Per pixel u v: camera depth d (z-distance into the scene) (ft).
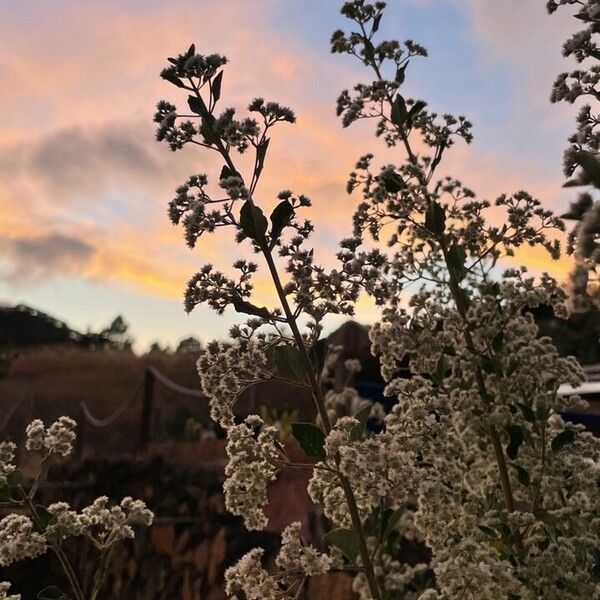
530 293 8.14
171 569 16.30
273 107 6.39
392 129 8.98
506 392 8.14
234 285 6.37
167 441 40.45
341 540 6.30
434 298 8.71
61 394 59.93
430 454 7.54
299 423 6.15
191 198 6.39
